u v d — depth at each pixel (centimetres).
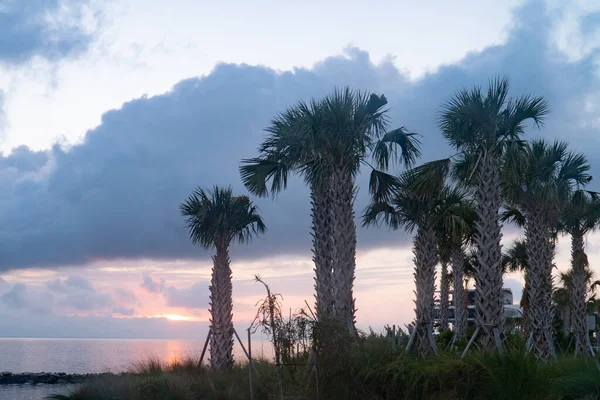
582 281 2594
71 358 7569
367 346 1570
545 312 2247
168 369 2362
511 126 1831
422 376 1465
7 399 2777
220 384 1994
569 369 1645
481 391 1458
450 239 2777
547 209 2314
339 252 1831
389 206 2302
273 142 2097
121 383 2103
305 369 1514
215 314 2511
